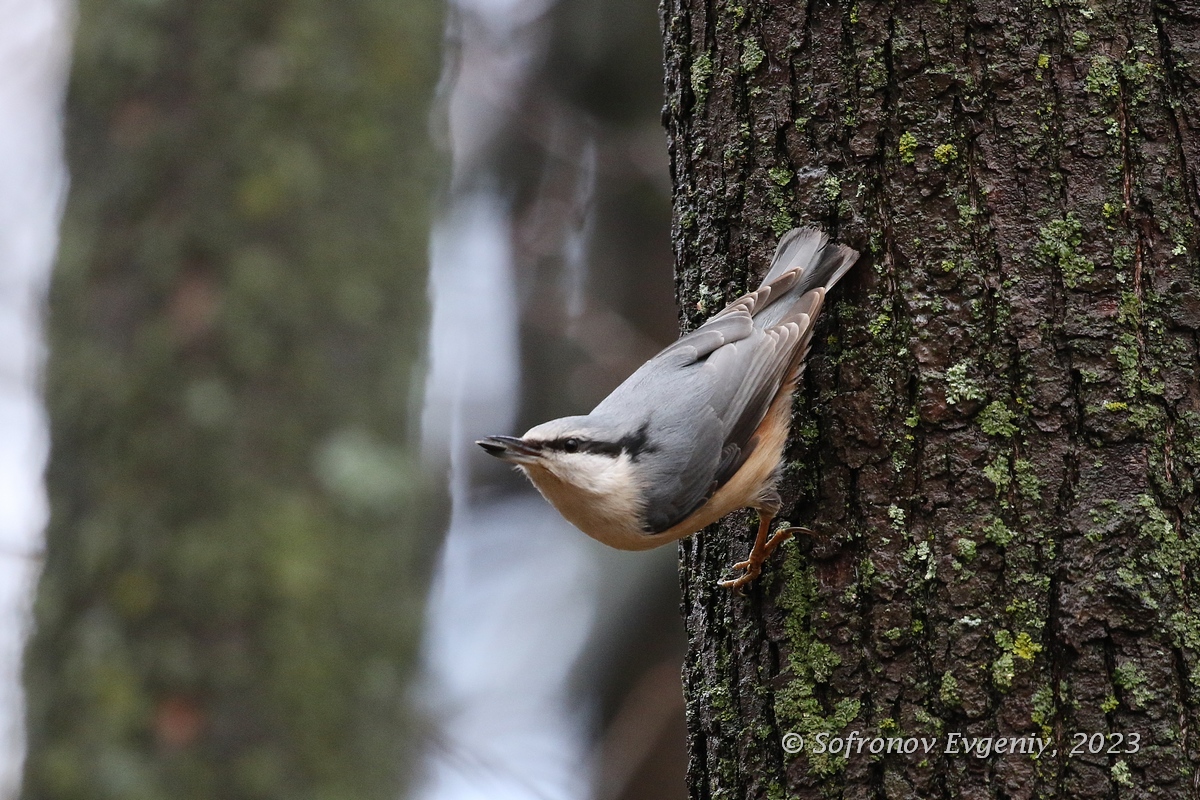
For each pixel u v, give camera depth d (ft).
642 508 26.27
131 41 37.88
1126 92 22.27
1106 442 21.48
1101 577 21.07
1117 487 21.33
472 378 63.31
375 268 38.75
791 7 24.43
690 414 25.64
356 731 36.01
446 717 50.80
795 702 22.85
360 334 38.14
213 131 37.70
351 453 37.22
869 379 23.06
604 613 54.39
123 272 37.17
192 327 36.70
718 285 25.86
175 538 35.60
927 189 22.80
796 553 23.59
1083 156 22.17
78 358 36.81
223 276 37.09
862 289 23.30
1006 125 22.44
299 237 37.78
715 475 24.67
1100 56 22.31
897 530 22.41
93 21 38.37
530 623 60.08
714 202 25.49
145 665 34.91
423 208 40.22
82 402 36.47
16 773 35.27
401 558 37.81
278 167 37.76
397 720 37.01
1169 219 22.00
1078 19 22.39
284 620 35.53
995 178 22.43
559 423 28.04
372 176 39.04
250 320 36.86
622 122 55.36
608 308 54.90
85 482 36.14
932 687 21.67
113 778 33.96
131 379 36.35
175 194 37.45
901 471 22.54
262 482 36.11
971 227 22.48
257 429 36.42
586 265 57.11
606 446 27.07
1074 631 21.01
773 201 24.48
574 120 55.72
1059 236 22.08
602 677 53.57
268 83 38.04
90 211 37.63
